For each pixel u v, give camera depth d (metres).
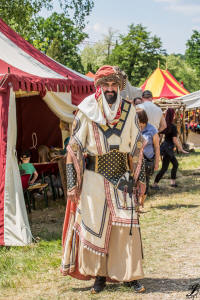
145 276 3.84
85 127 3.34
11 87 5.46
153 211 6.60
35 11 17.00
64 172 7.43
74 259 3.43
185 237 5.12
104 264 3.31
